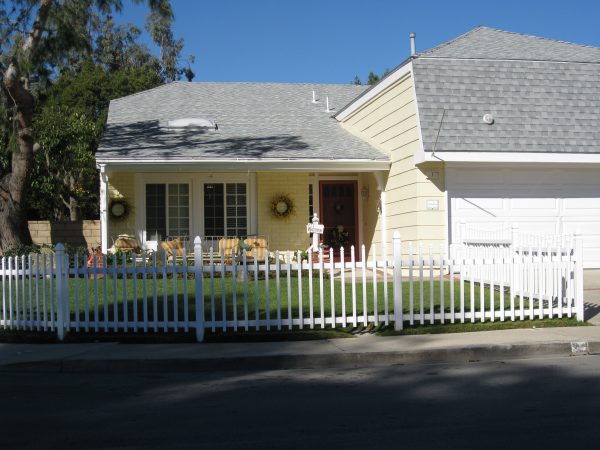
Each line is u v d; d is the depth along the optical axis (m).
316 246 18.20
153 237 19.47
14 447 5.67
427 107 16.06
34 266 10.56
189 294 12.46
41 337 10.24
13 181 16.75
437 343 9.72
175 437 5.90
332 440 5.73
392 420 6.32
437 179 16.17
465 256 12.58
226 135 19.89
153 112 21.91
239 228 19.91
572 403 6.82
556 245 11.12
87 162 22.86
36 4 15.46
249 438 5.84
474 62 16.80
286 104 23.31
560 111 16.55
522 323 10.83
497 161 15.78
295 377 8.47
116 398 7.42
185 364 8.98
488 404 6.84
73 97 31.02
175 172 19.52
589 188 16.89
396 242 10.50
